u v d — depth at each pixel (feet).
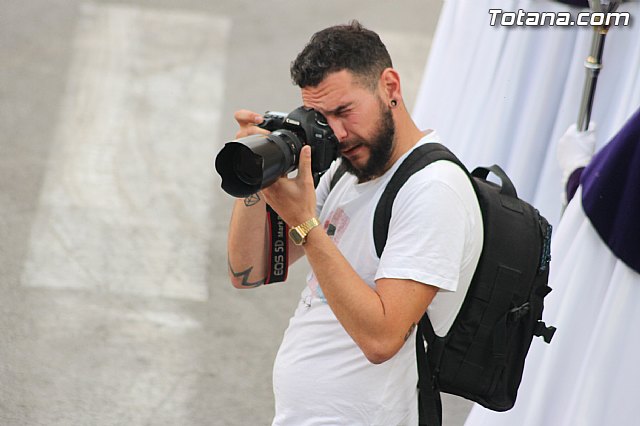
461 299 25.55
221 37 85.56
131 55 80.33
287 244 29.09
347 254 25.81
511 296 25.41
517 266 25.30
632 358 30.01
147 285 51.08
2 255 52.31
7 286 49.73
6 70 75.41
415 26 90.02
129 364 44.83
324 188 27.99
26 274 50.90
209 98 74.02
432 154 24.76
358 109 24.14
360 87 24.04
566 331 32.19
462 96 45.21
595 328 31.09
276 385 27.63
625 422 30.37
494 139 42.32
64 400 42.14
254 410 42.70
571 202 32.63
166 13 89.61
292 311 50.11
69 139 65.87
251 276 29.27
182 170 63.26
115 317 48.16
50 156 63.36
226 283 52.01
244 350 46.70
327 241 24.16
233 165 23.99
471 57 44.80
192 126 69.41
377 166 24.98
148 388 43.42
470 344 25.85
